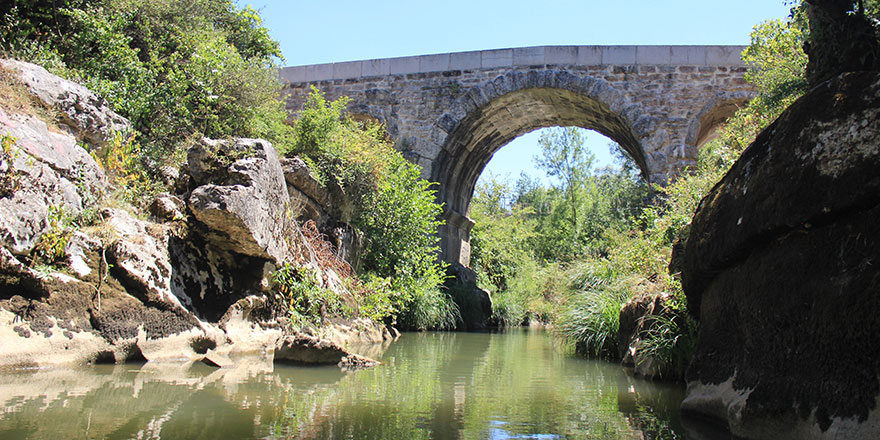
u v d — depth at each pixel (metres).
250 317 6.64
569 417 3.81
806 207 3.21
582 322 7.83
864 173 2.96
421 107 15.82
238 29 12.82
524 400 4.38
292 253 7.62
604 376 5.75
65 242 4.95
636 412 4.04
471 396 4.48
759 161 3.75
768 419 3.18
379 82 16.11
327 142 10.74
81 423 3.12
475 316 14.94
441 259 16.61
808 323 3.10
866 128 3.03
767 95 8.59
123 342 5.14
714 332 4.12
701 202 4.56
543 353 7.95
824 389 2.92
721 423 3.66
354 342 8.15
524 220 37.09
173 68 9.45
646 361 5.73
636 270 8.70
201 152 6.71
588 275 10.28
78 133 6.45
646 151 14.49
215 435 3.02
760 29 10.17
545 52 15.27
